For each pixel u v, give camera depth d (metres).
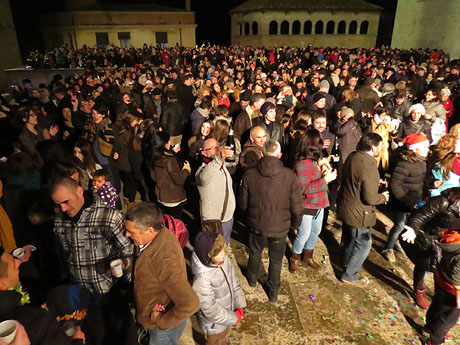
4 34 17.67
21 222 3.49
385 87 7.35
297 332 3.08
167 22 37.69
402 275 3.84
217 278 2.23
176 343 2.37
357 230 3.38
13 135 5.82
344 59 20.67
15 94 8.82
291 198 3.03
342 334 3.06
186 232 2.45
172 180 3.74
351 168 3.21
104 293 2.30
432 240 2.81
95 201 2.22
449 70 12.44
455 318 2.65
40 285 2.65
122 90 8.52
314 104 5.66
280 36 40.34
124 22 36.78
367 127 5.29
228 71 11.95
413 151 3.44
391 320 3.22
